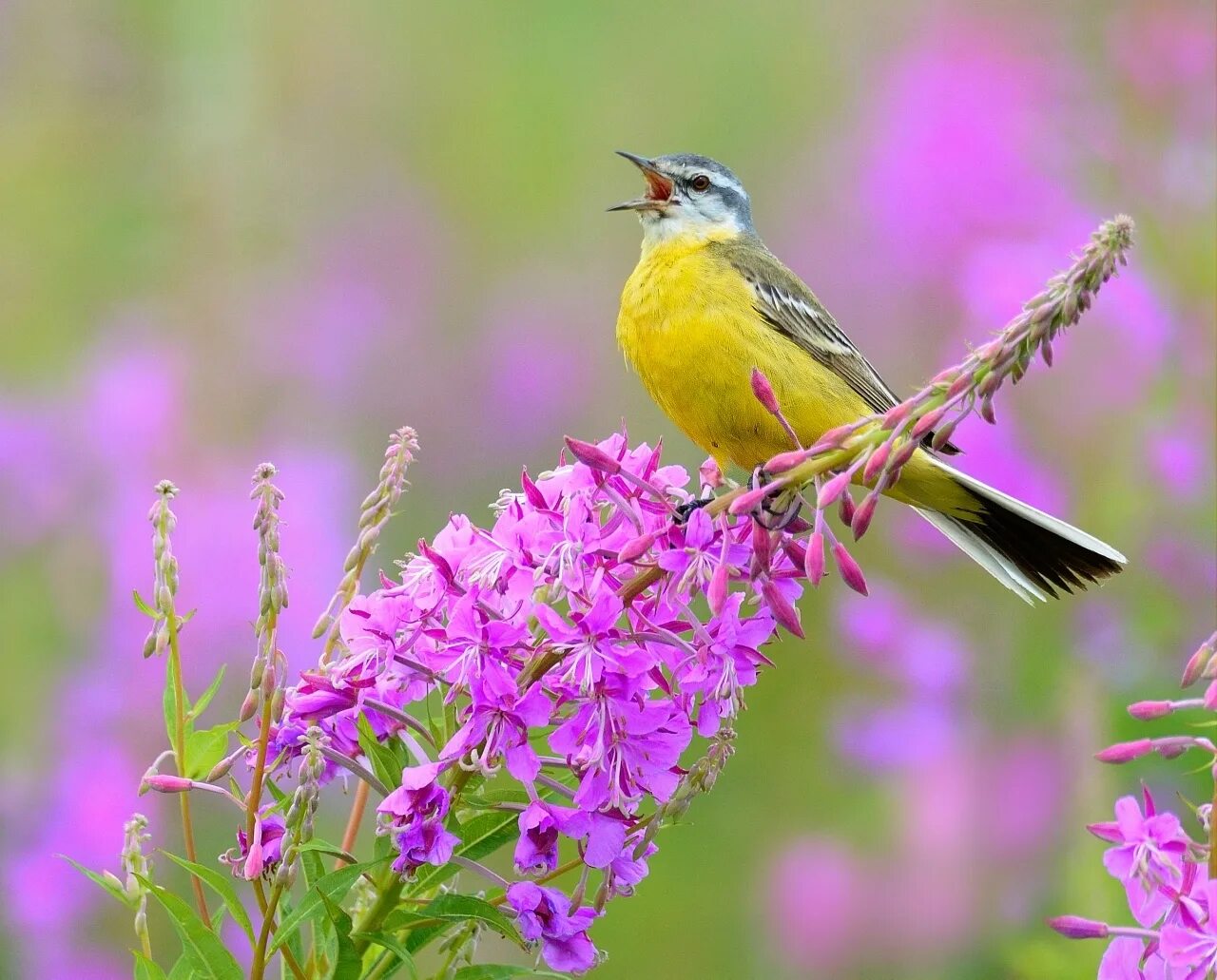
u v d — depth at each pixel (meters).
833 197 18.92
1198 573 11.83
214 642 12.35
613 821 5.54
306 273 18.58
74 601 12.57
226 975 5.41
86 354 15.33
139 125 17.61
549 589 5.66
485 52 21.44
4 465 13.09
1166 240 13.70
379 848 5.61
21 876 10.85
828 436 5.30
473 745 5.52
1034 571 8.45
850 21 21.89
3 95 17.42
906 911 11.52
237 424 14.91
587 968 5.55
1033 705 11.89
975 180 16.23
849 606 13.02
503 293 19.39
